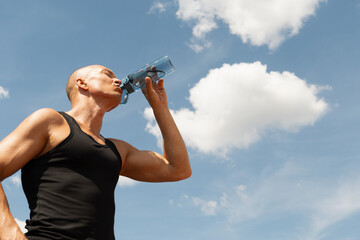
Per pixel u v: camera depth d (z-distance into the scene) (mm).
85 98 2816
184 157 3209
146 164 3096
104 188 2426
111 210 2441
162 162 3180
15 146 2283
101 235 2316
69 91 2936
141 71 3160
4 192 2178
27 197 2391
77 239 2209
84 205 2295
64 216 2227
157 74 3205
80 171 2383
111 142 2787
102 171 2459
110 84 2879
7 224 2061
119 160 2645
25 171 2416
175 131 3223
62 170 2350
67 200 2273
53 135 2418
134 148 3154
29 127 2357
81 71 2922
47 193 2283
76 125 2545
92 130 2719
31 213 2305
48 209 2236
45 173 2336
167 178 3201
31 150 2336
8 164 2236
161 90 3273
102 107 2818
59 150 2373
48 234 2176
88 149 2430
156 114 3225
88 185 2357
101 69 2939
